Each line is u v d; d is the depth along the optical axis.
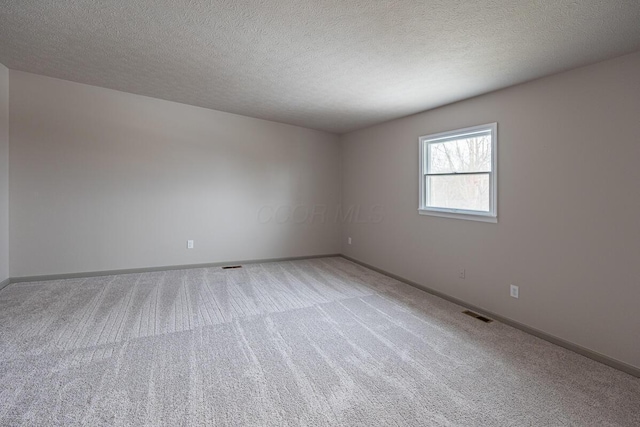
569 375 2.14
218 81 3.42
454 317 3.12
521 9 1.77
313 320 3.00
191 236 4.78
